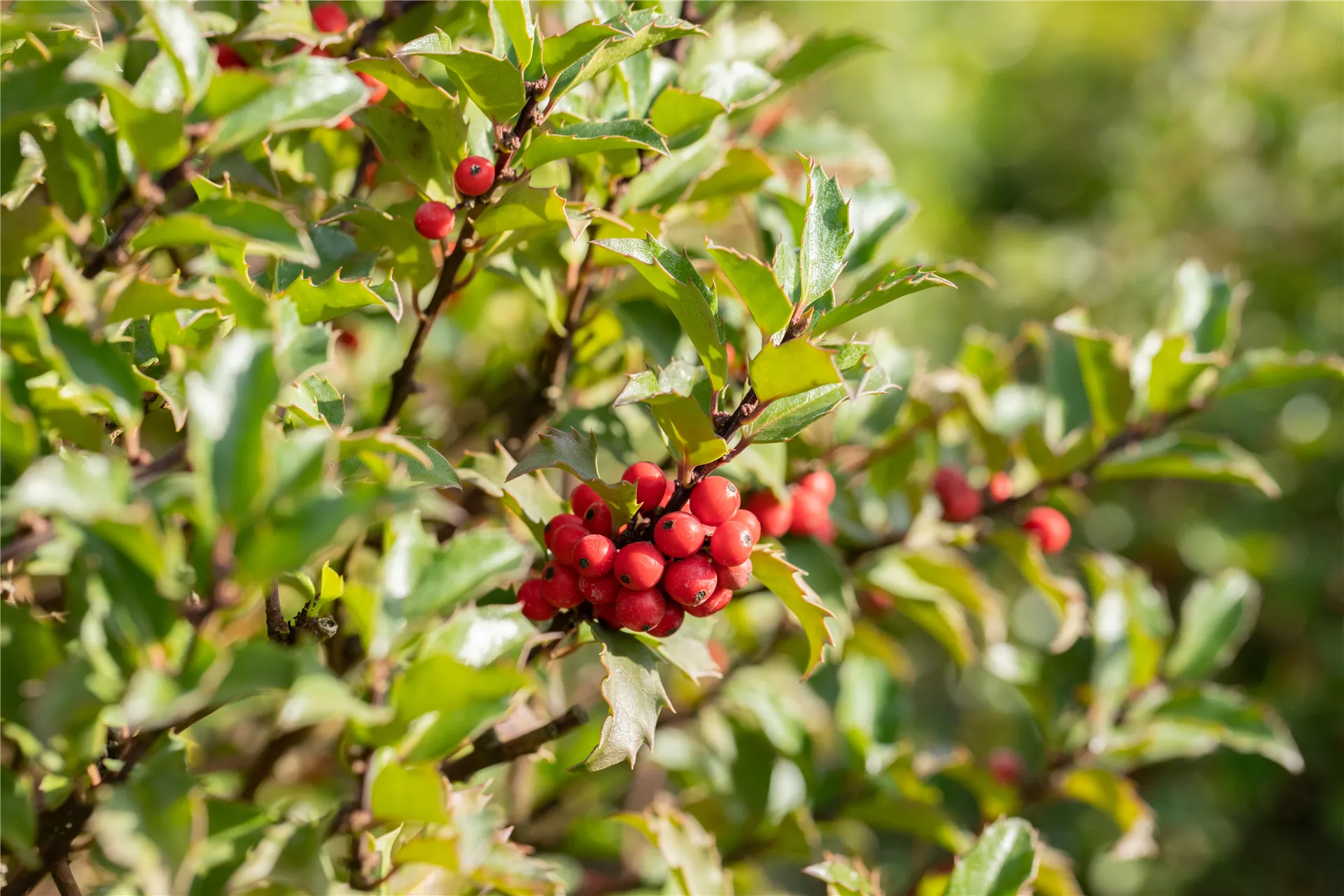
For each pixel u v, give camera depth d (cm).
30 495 43
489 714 48
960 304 156
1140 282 149
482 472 52
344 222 54
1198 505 125
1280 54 164
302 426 50
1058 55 192
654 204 56
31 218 48
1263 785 107
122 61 51
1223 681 118
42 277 49
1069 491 62
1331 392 123
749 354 56
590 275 57
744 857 63
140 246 47
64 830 47
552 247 56
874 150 62
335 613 54
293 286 50
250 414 44
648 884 64
